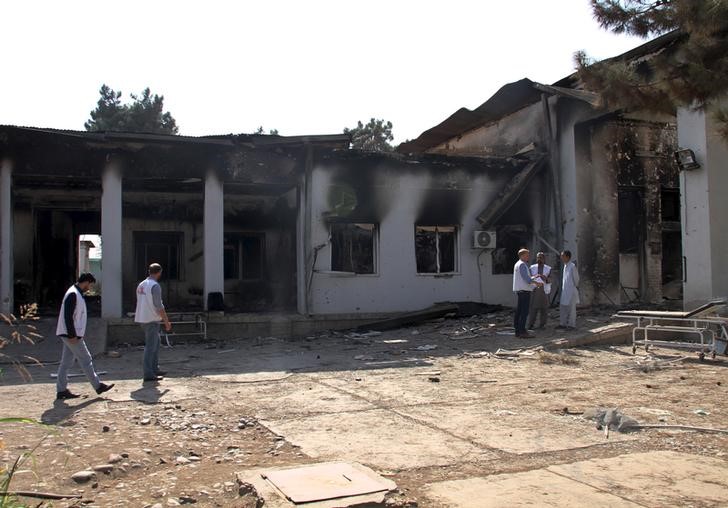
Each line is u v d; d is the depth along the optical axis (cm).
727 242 1239
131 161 1497
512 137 1938
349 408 715
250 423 646
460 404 734
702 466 497
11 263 1431
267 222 2061
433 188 1712
